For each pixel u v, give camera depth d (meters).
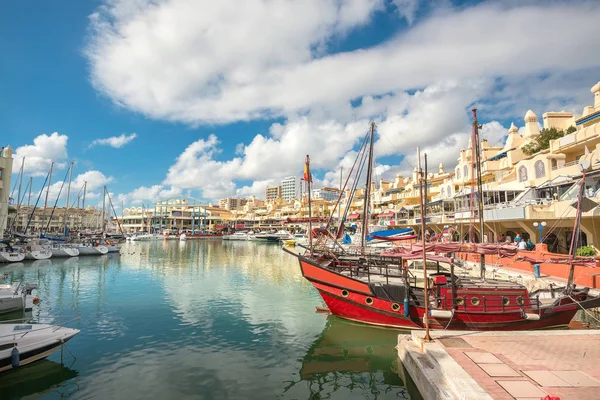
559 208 27.70
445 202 47.03
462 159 53.31
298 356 13.77
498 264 28.86
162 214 185.38
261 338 15.91
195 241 119.94
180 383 11.42
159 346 14.89
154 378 11.80
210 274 37.91
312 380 11.70
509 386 7.56
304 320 18.88
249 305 22.59
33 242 57.12
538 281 22.20
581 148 32.78
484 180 48.59
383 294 16.53
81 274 37.66
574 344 10.42
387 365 12.88
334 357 13.59
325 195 163.75
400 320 16.38
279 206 168.62
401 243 46.50
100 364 12.91
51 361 13.12
